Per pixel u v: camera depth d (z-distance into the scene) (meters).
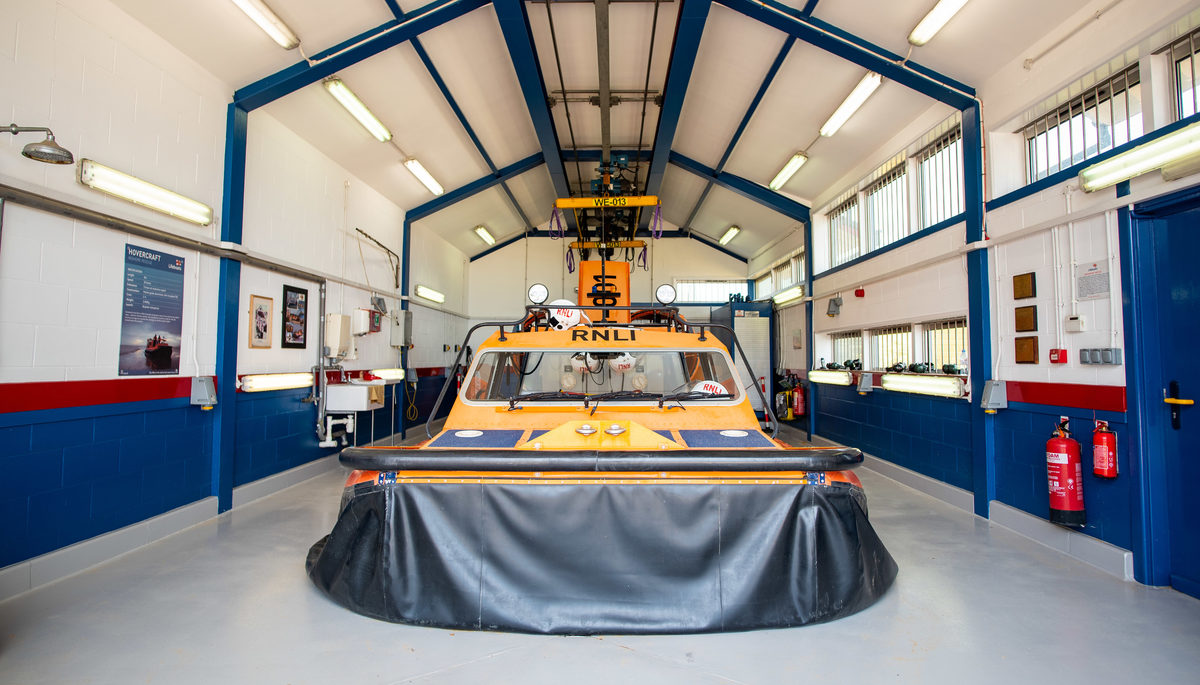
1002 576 3.27
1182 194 2.99
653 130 8.27
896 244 6.01
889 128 5.82
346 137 6.23
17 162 3.03
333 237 6.54
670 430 2.93
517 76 6.02
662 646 2.35
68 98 3.33
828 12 4.57
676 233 12.77
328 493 5.42
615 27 5.68
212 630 2.55
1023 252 4.17
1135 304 3.26
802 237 9.02
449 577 2.48
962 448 4.91
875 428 6.63
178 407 4.23
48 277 3.23
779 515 2.53
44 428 3.20
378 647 2.37
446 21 4.99
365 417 7.46
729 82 6.20
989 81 4.44
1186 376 3.11
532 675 2.14
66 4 3.33
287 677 2.15
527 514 2.50
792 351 9.64
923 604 2.86
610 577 2.46
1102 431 3.42
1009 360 4.32
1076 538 3.59
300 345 5.90
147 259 3.94
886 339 6.58
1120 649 2.42
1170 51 3.19
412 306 9.16
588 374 3.36
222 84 4.61
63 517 3.31
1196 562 3.03
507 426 3.02
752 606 2.45
